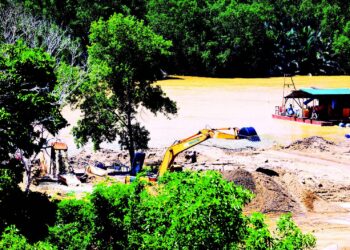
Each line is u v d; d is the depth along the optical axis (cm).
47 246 2050
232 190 1794
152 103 6000
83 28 17388
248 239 1848
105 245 2206
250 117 10200
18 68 2770
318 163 6241
